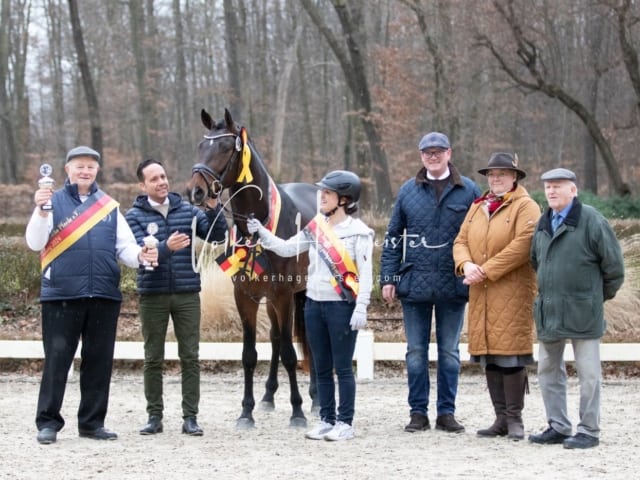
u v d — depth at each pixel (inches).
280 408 329.4
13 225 681.6
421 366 277.3
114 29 1272.1
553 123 1390.3
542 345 255.3
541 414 311.3
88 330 263.1
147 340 271.9
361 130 989.2
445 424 275.6
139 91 1115.3
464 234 269.4
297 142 1406.3
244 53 1090.7
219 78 1392.7
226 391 375.2
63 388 260.2
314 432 263.0
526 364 260.8
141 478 212.1
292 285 288.2
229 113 279.1
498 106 1190.9
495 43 911.7
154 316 270.1
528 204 262.5
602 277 251.0
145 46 1162.6
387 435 269.7
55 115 1429.6
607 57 1051.9
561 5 914.7
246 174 280.4
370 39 1135.6
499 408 267.4
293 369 288.7
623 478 210.1
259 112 1254.3
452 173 278.1
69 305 258.8
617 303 456.8
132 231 271.6
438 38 914.1
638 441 258.7
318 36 1316.4
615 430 277.3
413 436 267.4
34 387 385.4
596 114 1256.2
